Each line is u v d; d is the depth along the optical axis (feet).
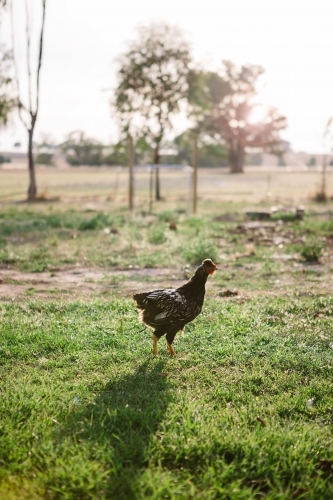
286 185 199.31
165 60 136.15
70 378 20.07
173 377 20.34
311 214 93.35
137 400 17.79
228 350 23.25
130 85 135.13
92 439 15.02
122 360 22.15
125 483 12.96
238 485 12.98
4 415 16.30
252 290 35.65
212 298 32.78
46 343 23.72
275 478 13.47
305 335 25.50
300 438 15.33
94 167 395.96
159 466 13.80
